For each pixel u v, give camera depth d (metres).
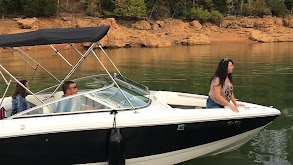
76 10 54.88
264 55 23.55
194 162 4.40
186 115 3.93
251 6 62.38
